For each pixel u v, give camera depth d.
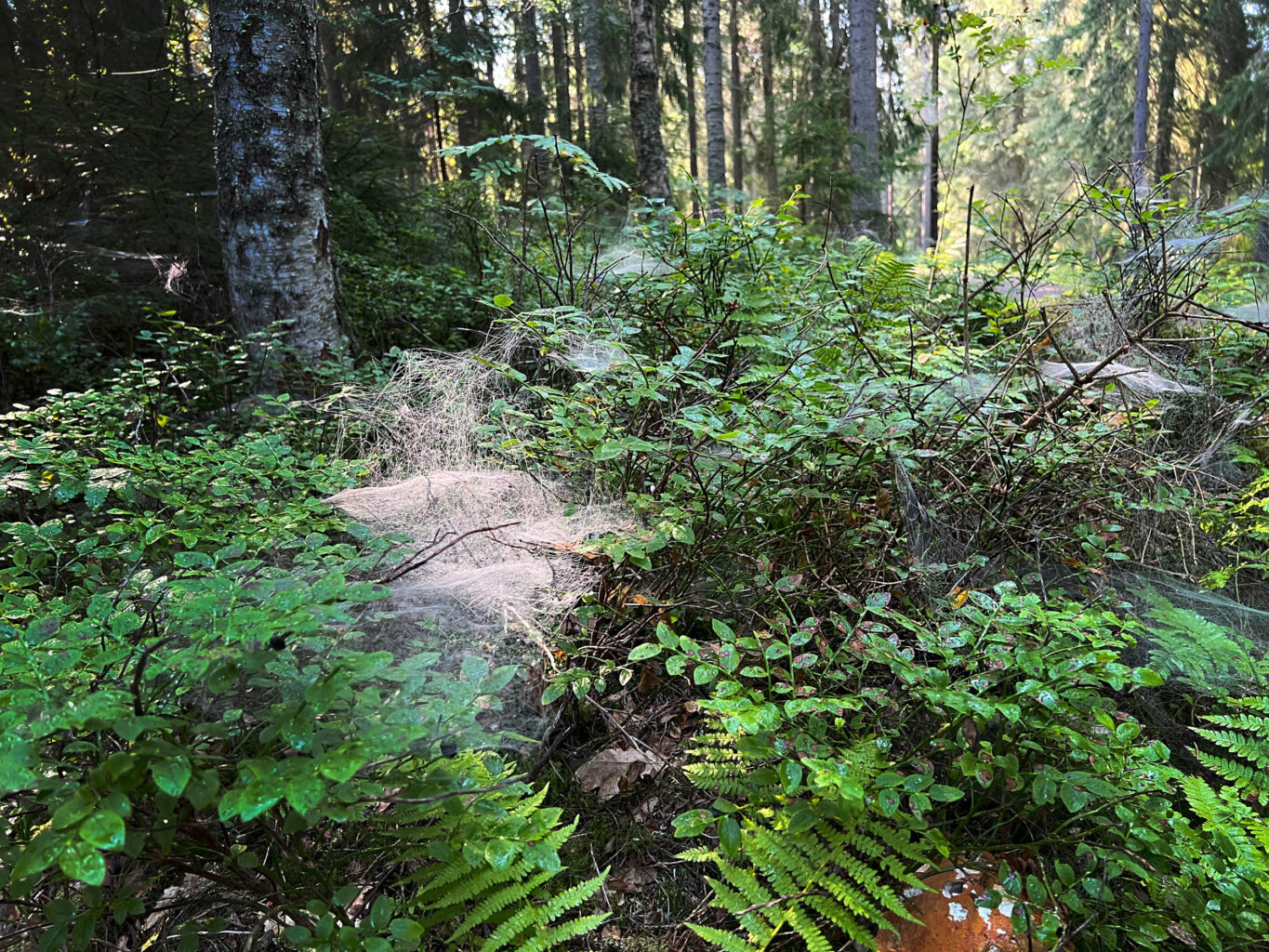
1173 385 3.82
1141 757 1.96
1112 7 19.86
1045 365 4.11
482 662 1.80
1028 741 1.93
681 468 2.73
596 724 2.49
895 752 2.14
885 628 1.99
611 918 1.99
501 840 1.68
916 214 15.23
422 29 15.16
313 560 2.07
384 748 1.42
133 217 6.09
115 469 2.50
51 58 7.55
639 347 3.69
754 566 2.71
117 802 1.20
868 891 1.78
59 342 4.89
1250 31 18.88
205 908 1.91
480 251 6.90
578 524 2.61
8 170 6.09
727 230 4.09
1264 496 3.24
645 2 8.37
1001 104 4.91
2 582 2.09
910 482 2.88
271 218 4.63
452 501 2.71
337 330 4.95
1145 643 2.59
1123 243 4.74
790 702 1.76
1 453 2.46
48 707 1.46
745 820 1.88
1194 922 1.72
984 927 1.81
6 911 1.83
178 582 1.88
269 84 4.55
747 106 23.86
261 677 1.63
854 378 3.16
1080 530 2.75
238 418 4.07
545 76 22.53
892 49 16.42
